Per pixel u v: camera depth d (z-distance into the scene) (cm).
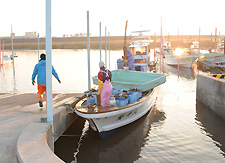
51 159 354
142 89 965
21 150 387
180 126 895
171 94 1503
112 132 814
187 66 3138
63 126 805
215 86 1053
